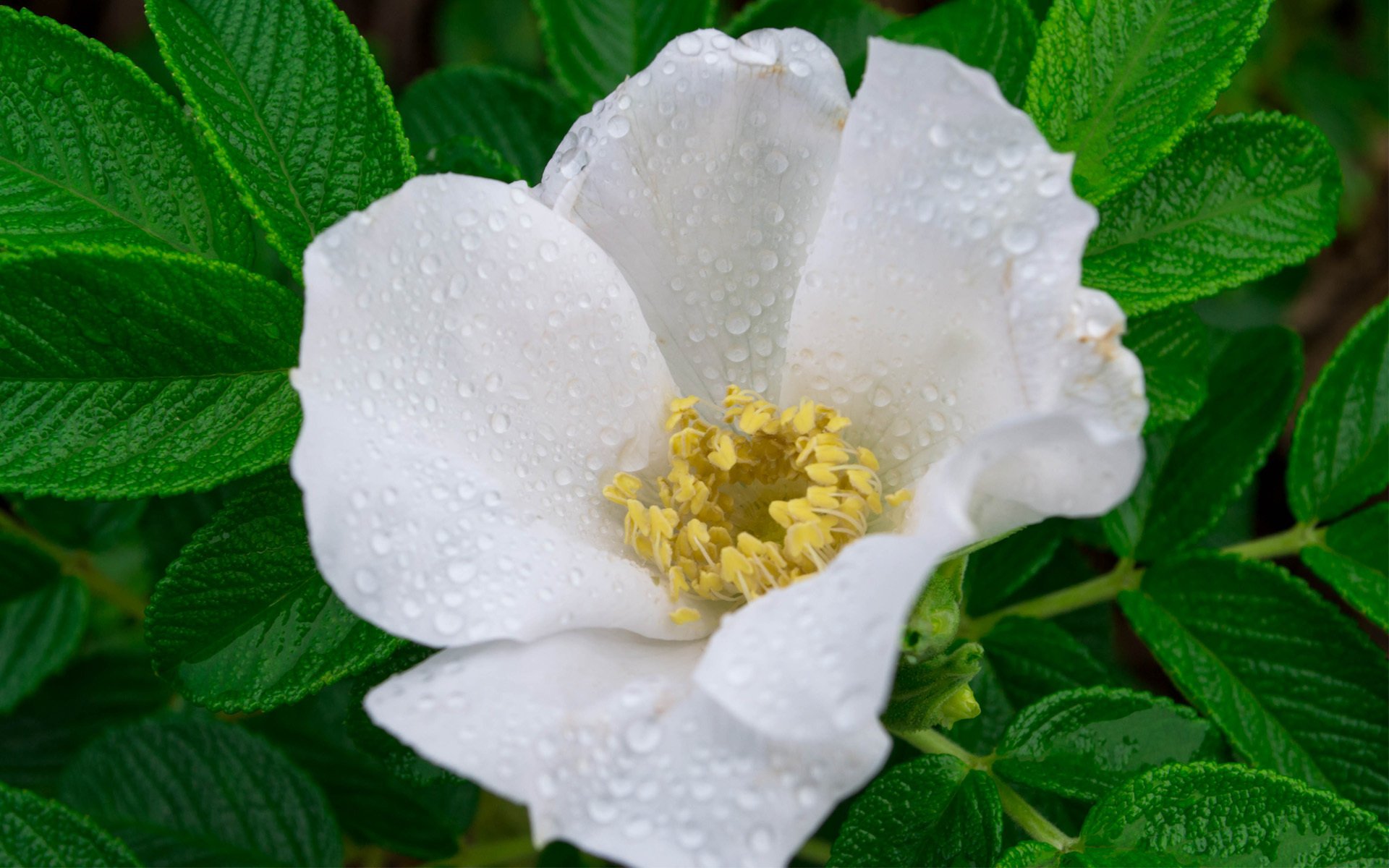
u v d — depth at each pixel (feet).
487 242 0.83
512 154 1.08
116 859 0.90
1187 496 1.00
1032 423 0.75
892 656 0.74
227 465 0.85
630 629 0.83
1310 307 1.58
